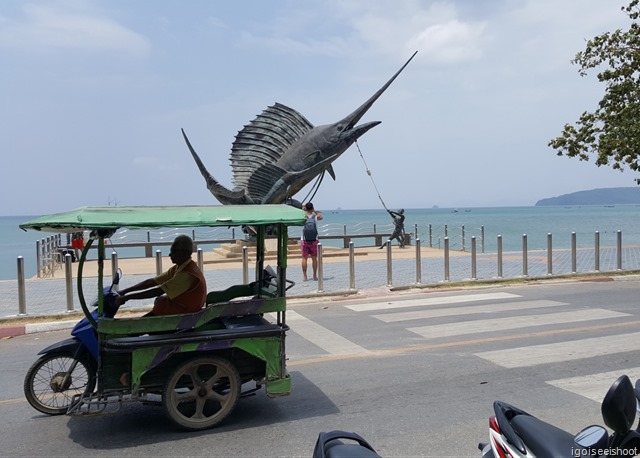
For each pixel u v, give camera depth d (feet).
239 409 19.13
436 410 18.51
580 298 38.91
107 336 17.10
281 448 15.92
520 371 22.40
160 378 17.58
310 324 32.63
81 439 16.92
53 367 19.93
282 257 18.85
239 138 76.28
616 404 9.71
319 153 74.08
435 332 29.68
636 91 51.60
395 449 15.60
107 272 58.08
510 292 42.16
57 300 41.24
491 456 11.60
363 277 50.90
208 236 110.11
